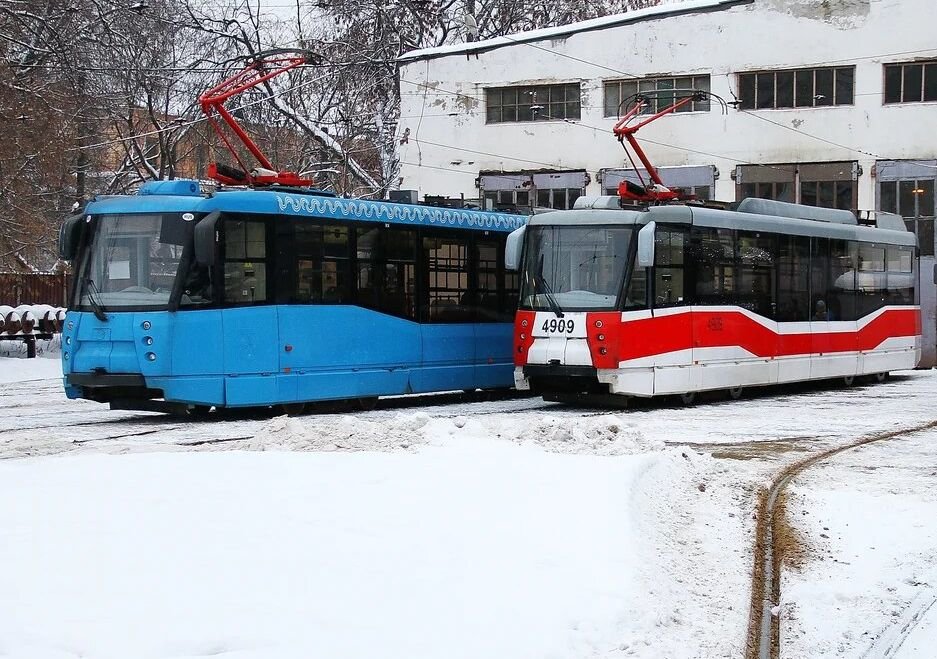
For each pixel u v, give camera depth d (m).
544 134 41.56
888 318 27.25
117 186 41.66
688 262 20.58
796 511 10.14
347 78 45.47
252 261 17.41
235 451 12.08
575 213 19.95
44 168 34.84
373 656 5.35
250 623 5.76
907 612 7.07
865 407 20.62
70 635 5.55
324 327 18.39
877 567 8.19
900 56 36.62
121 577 6.53
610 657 5.70
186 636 5.55
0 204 33.31
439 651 5.44
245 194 17.33
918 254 28.98
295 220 17.94
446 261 20.80
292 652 5.37
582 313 19.45
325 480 9.78
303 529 7.82
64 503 8.66
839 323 25.11
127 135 43.31
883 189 37.19
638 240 19.30
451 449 11.93
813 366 24.09
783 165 38.34
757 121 38.56
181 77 40.50
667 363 20.05
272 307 17.61
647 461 11.16
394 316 19.69
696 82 39.41
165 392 16.59
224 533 7.65
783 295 23.20
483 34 49.62
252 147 21.33
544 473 10.20
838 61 37.44
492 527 7.96
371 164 49.41
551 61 41.34
